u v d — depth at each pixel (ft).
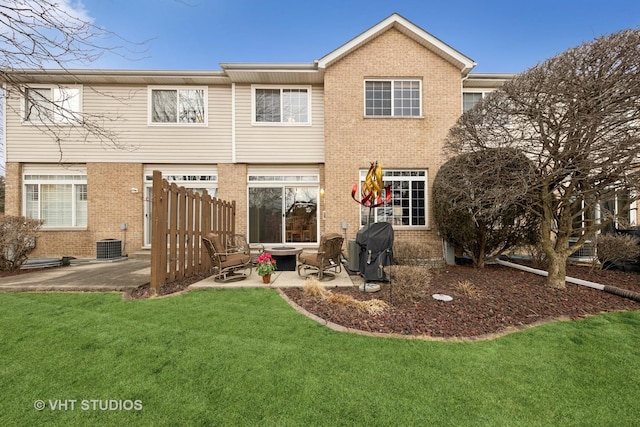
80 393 7.91
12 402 7.54
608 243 22.21
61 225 33.22
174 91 33.99
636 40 13.70
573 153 15.43
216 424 6.84
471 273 23.32
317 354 9.94
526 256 28.60
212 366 9.18
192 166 34.14
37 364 9.23
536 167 17.22
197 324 12.40
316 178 34.45
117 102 33.06
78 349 10.16
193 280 20.49
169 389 8.09
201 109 33.99
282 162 33.65
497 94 18.01
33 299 15.84
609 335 11.58
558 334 11.64
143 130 33.27
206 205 24.63
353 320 12.89
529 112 16.46
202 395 7.86
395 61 31.35
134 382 8.39
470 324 12.60
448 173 23.75
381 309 14.10
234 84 33.27
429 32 30.58
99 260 29.48
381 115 31.58
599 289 17.72
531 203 19.15
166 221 18.84
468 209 23.82
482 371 9.04
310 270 24.95
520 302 15.39
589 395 8.02
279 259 24.82
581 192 16.76
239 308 14.40
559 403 7.68
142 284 18.51
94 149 32.96
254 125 33.30
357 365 9.29
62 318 12.88
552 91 15.16
